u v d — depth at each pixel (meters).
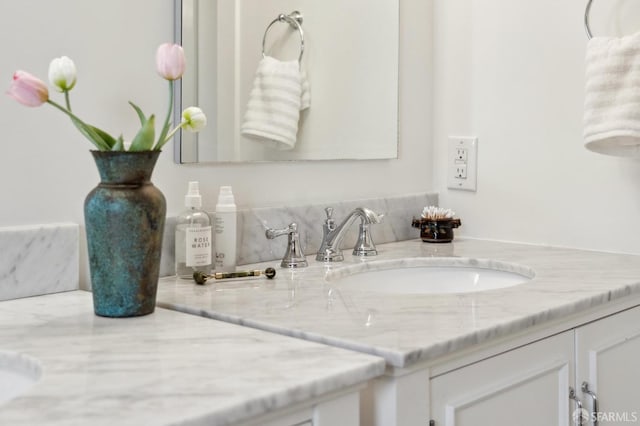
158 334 1.00
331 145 1.74
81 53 1.30
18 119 1.23
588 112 1.59
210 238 1.40
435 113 2.00
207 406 0.73
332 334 1.00
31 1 1.23
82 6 1.30
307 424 0.84
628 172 1.70
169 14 1.43
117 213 1.07
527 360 1.17
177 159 1.44
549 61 1.80
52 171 1.28
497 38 1.88
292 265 1.53
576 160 1.77
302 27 1.66
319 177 1.73
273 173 1.63
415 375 0.97
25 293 1.24
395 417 0.95
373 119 1.84
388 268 1.63
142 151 1.08
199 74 1.47
